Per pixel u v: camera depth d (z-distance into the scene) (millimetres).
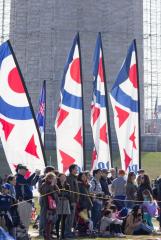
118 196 51719
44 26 189625
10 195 39625
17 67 46438
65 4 190750
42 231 42844
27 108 46406
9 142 46188
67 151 53375
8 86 46312
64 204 43250
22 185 44156
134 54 61375
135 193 51562
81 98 54625
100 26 193625
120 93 60531
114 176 57125
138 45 192500
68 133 53812
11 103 46250
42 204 41812
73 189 44312
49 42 189125
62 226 43562
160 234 48625
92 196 47156
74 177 44719
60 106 54031
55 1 189750
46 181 41594
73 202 44188
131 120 60469
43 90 79250
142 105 190875
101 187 50156
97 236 46062
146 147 181125
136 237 45812
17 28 192125
